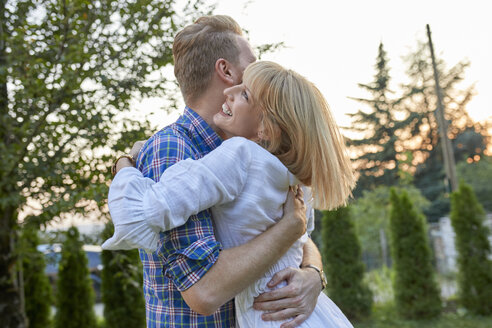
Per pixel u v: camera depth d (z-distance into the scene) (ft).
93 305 20.29
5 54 10.71
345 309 25.08
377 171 69.00
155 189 3.14
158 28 11.43
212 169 3.25
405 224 26.03
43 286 19.74
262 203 3.43
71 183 11.27
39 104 10.47
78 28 10.18
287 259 3.76
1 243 13.15
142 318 19.84
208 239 3.22
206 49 4.12
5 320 13.19
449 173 39.81
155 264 3.63
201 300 3.06
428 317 24.72
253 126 3.68
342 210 26.07
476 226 25.95
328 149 3.47
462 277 25.84
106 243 3.12
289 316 3.49
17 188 11.09
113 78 11.66
